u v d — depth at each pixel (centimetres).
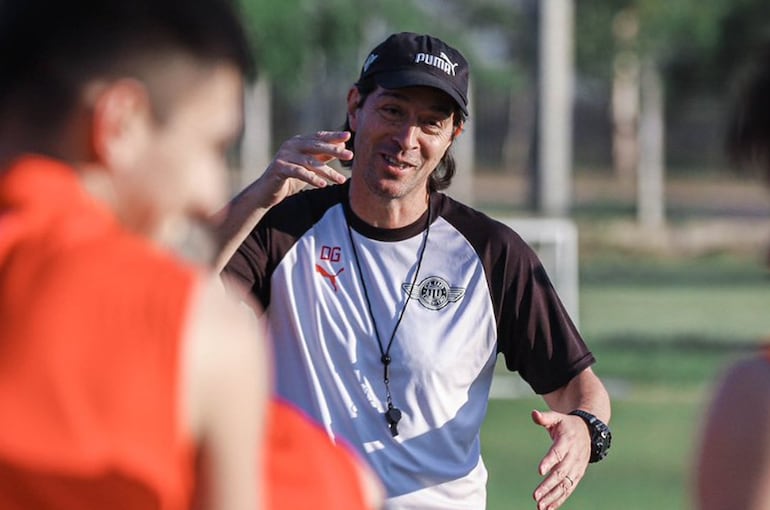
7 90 579
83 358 542
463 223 1334
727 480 655
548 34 7888
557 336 1332
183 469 552
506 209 10494
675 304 6469
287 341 1317
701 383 4147
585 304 6431
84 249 560
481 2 14725
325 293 1309
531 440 3166
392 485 1289
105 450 536
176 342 543
